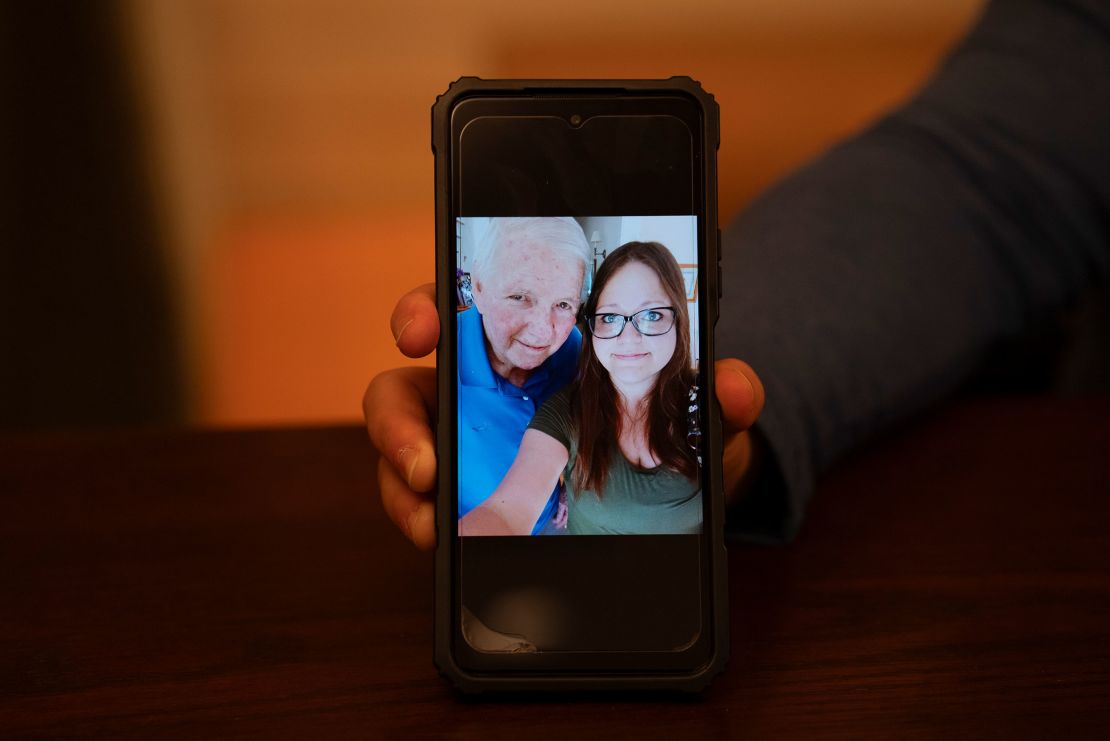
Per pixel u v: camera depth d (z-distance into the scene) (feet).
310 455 2.20
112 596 1.50
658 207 1.36
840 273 2.05
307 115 7.37
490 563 1.30
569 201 1.36
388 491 1.39
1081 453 2.09
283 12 7.32
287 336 6.33
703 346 1.34
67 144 5.16
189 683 1.23
